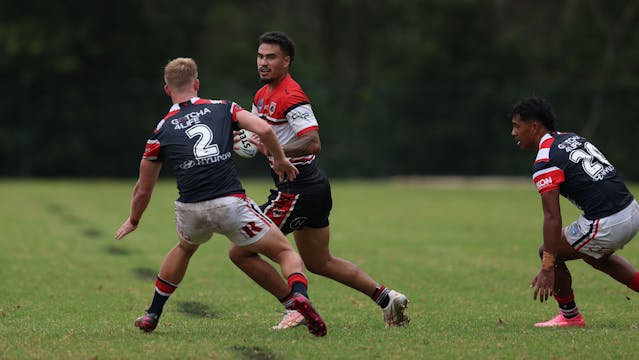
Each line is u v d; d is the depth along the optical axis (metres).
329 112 122.88
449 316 27.72
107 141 119.81
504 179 115.69
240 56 141.88
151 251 44.91
